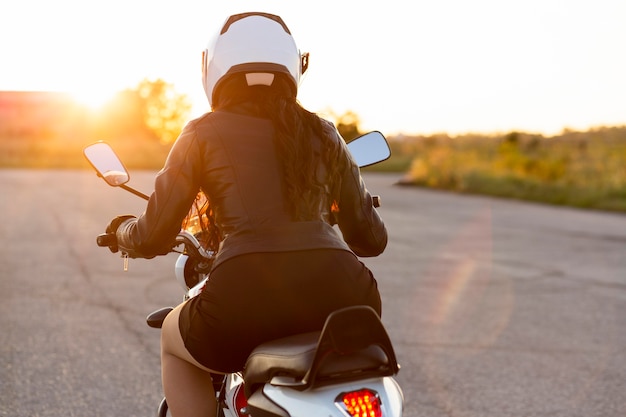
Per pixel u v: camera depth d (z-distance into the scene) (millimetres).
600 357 6016
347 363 2076
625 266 10492
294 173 2385
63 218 14641
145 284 8438
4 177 27359
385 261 10688
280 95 2537
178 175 2402
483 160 30375
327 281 2311
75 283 8406
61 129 55750
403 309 7664
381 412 2072
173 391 2648
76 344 5992
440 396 5020
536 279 9445
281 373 2125
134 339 6172
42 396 4820
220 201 2408
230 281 2285
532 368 5691
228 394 2594
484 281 9273
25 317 6809
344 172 2559
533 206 20297
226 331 2291
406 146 59062
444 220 16281
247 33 2557
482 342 6422
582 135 92438
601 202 20641
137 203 17891
